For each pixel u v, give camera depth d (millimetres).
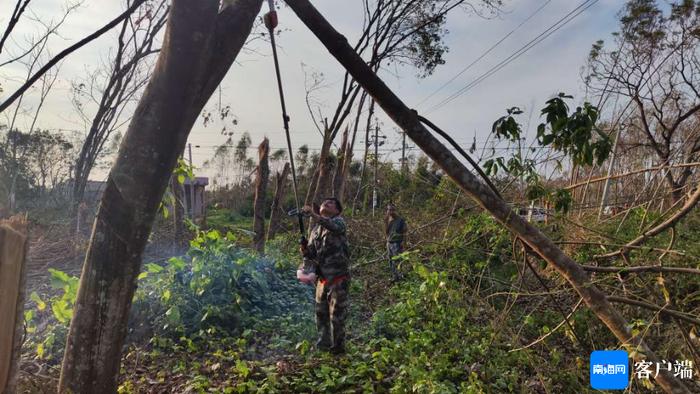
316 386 4430
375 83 2561
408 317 6078
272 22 3018
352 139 14625
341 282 5227
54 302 4852
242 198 32312
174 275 6469
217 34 2227
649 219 6906
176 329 5727
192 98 2170
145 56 11766
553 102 3240
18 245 1691
